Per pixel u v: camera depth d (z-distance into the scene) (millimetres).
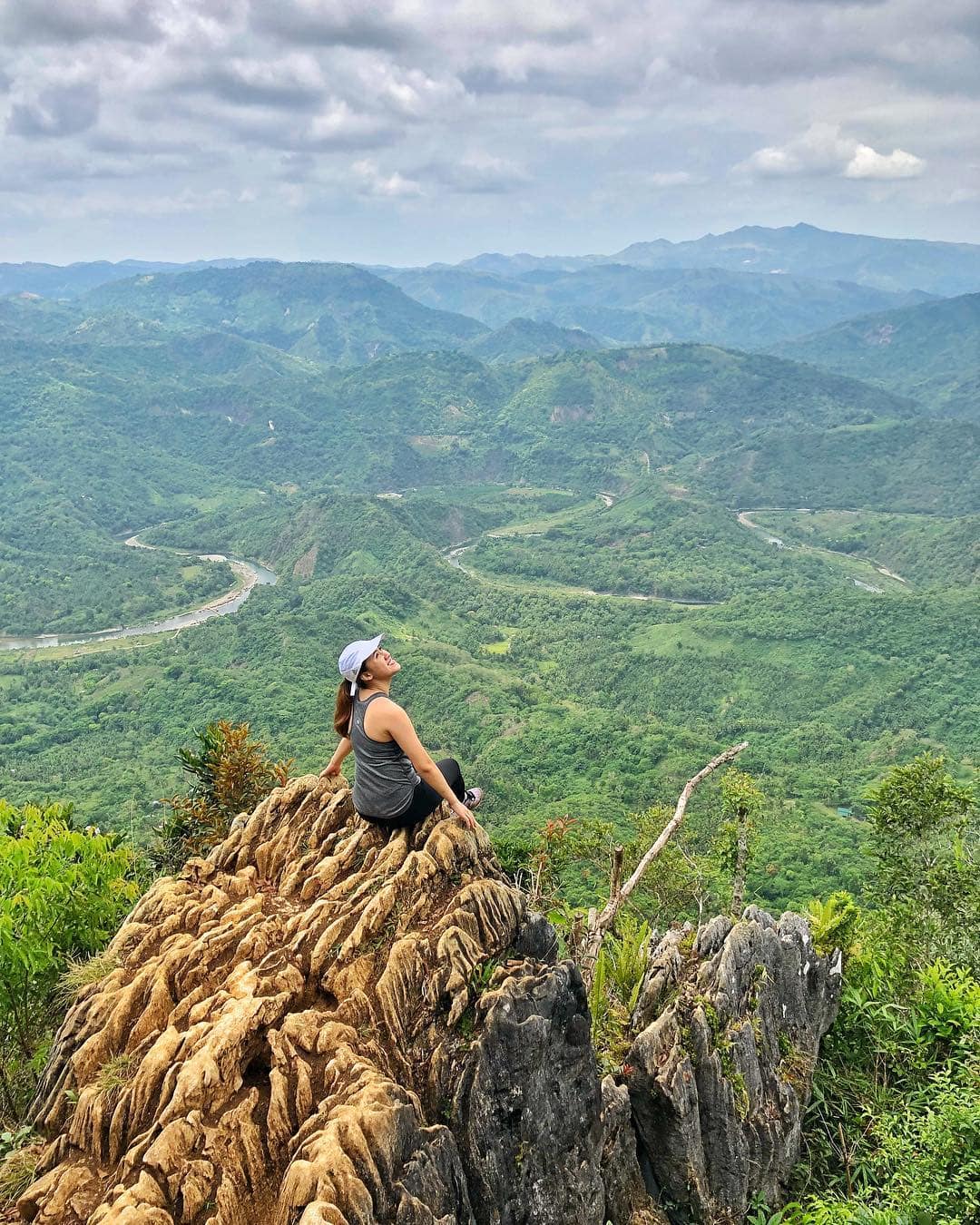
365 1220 4566
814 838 71562
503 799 93375
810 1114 10328
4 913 11000
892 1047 11117
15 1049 11453
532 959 6734
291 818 7777
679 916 31547
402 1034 5910
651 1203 8258
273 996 5695
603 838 31922
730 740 121625
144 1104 5141
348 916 6418
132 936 6672
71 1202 4793
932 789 21219
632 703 150500
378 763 6934
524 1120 6109
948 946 18984
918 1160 8773
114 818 83750
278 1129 5004
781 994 10609
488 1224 5770
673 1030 8883
